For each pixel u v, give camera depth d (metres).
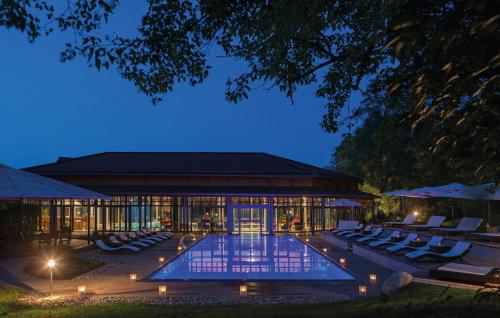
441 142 3.71
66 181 45.12
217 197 43.66
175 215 43.50
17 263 19.95
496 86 2.96
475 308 6.32
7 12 6.05
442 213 42.53
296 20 7.18
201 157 51.09
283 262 21.36
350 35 8.61
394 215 49.50
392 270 18.09
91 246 27.55
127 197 43.38
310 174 44.75
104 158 50.12
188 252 26.02
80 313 10.64
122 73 7.93
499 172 3.65
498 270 7.38
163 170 45.66
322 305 10.99
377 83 8.88
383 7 6.03
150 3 7.66
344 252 25.44
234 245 30.42
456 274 12.62
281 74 9.03
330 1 7.27
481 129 3.21
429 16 2.36
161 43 7.79
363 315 7.83
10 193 22.09
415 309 7.25
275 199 43.69
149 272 18.16
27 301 13.02
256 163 48.72
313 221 42.62
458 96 3.17
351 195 44.88
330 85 9.69
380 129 9.44
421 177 43.19
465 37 2.67
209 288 14.63
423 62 3.91
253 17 7.46
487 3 2.38
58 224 42.53
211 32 7.92
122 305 11.85
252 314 9.62
